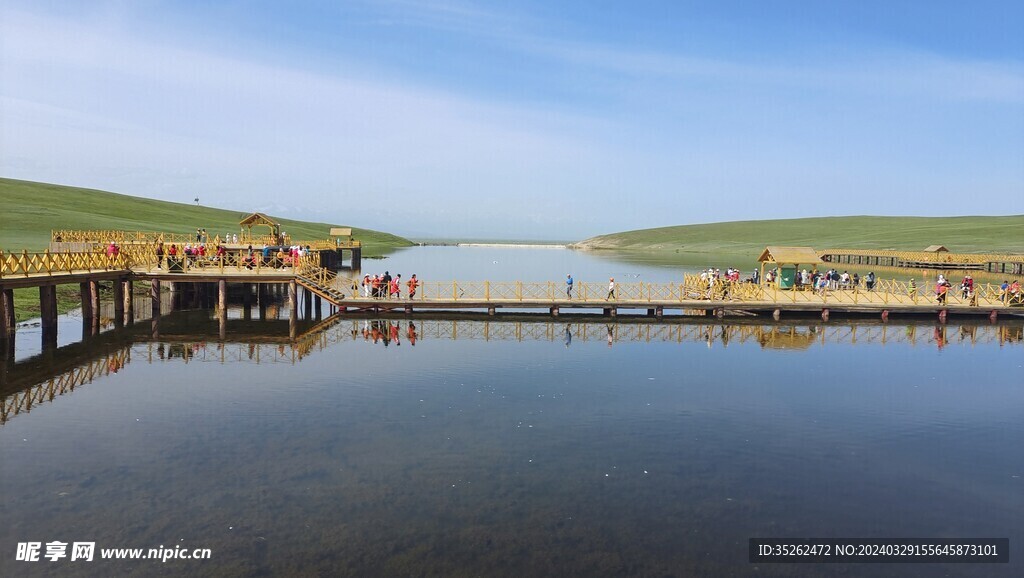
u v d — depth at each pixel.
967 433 17.78
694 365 25.88
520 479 14.13
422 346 29.42
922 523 12.55
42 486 13.27
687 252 169.12
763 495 13.62
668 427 17.89
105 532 11.41
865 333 34.62
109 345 28.73
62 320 34.84
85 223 93.31
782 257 43.88
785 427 18.05
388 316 39.69
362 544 11.21
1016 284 42.09
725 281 43.19
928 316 41.44
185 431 16.81
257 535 11.44
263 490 13.27
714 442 16.75
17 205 98.38
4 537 11.18
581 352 28.34
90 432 16.64
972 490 14.09
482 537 11.56
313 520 12.04
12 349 27.16
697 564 10.86
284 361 25.64
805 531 12.12
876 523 12.50
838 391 22.05
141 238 65.56
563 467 14.86
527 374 23.88
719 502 13.23
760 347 30.03
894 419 18.97
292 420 17.86
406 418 18.22
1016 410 20.00
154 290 35.41
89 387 21.08
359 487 13.52
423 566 10.55
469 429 17.39
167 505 12.52
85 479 13.65
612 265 107.00
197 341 30.36
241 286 52.50
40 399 19.56
